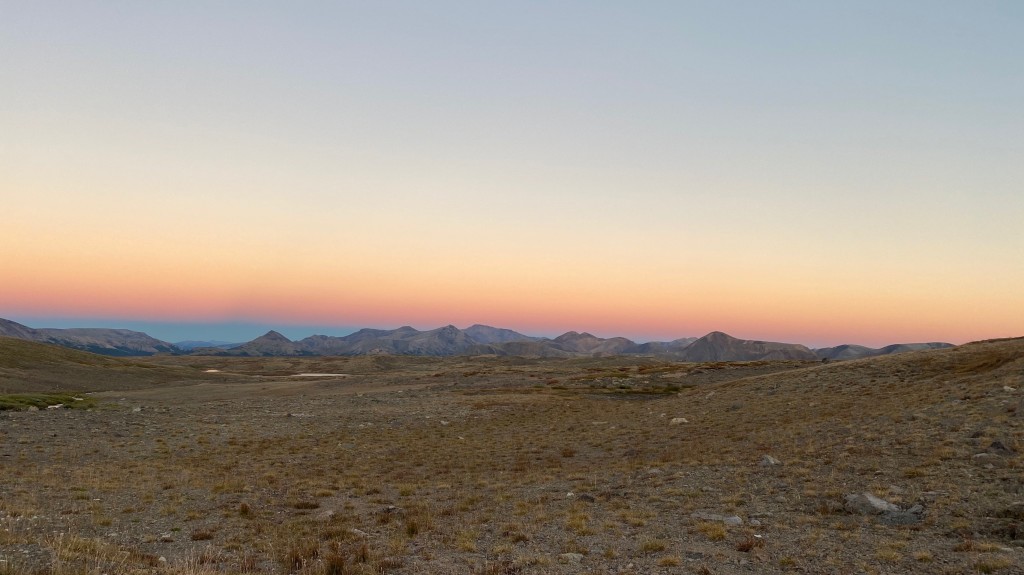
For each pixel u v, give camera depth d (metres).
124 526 16.75
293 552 13.80
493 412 51.56
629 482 22.28
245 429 41.28
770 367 101.06
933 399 31.95
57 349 145.88
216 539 15.67
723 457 25.53
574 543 14.70
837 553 12.97
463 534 15.78
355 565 13.02
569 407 54.94
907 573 11.54
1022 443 20.12
